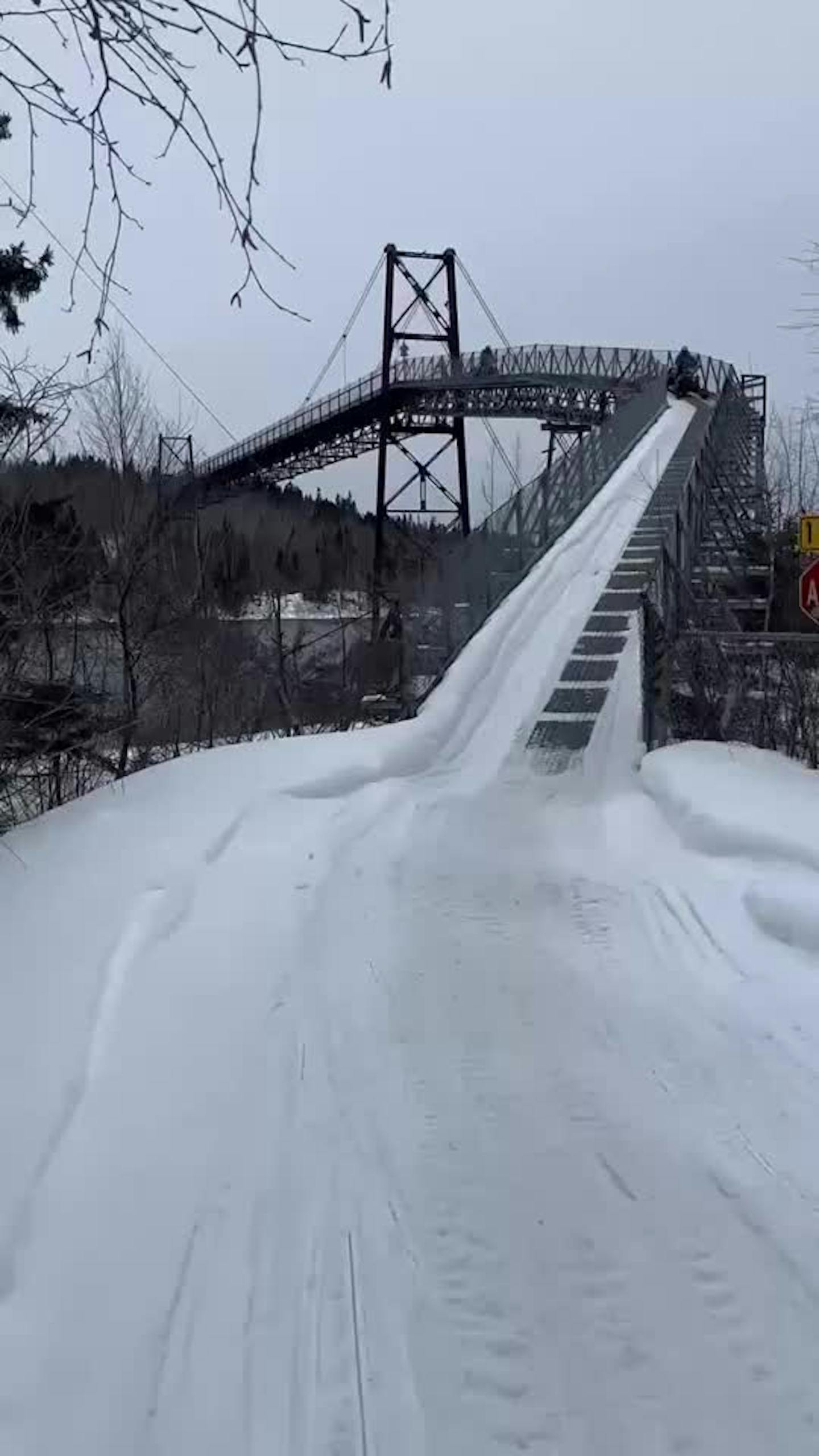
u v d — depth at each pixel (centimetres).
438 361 4781
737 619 1683
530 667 1534
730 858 745
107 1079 413
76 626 1131
